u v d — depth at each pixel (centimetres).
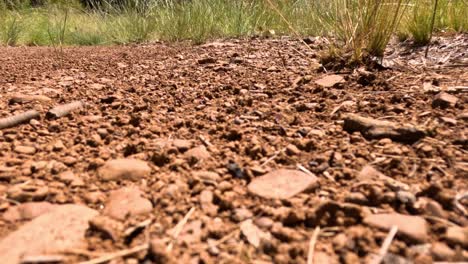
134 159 26
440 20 65
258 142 28
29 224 19
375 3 49
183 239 19
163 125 33
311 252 17
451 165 25
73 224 19
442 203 21
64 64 69
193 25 98
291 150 27
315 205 21
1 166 25
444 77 42
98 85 49
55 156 27
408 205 21
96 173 25
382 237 18
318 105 36
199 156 26
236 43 83
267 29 93
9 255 17
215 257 17
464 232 18
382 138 29
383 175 24
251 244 18
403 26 63
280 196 22
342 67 50
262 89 44
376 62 49
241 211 20
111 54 81
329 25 75
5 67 66
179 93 43
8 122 32
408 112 33
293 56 63
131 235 19
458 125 30
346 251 17
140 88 47
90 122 34
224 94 43
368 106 35
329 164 25
